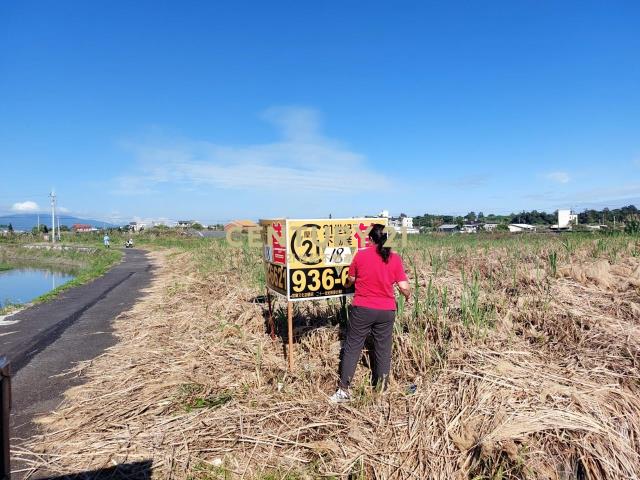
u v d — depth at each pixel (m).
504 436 3.12
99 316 8.46
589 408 3.40
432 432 3.44
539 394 3.58
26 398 4.53
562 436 3.13
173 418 3.84
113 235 55.59
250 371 4.77
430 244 16.08
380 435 3.51
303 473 3.14
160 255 27.45
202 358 5.27
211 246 23.02
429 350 4.60
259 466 3.21
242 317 6.63
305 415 3.81
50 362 5.65
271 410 3.91
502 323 5.11
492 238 19.84
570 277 7.20
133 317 8.16
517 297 6.06
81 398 4.42
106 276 15.80
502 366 4.02
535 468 2.96
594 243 11.73
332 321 5.86
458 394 3.75
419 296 6.50
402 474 3.10
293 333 5.67
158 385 4.53
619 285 6.55
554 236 18.03
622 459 3.01
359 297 4.13
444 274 8.48
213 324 6.72
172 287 11.38
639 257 8.72
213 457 3.32
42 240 56.94
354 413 3.82
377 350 4.25
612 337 4.57
